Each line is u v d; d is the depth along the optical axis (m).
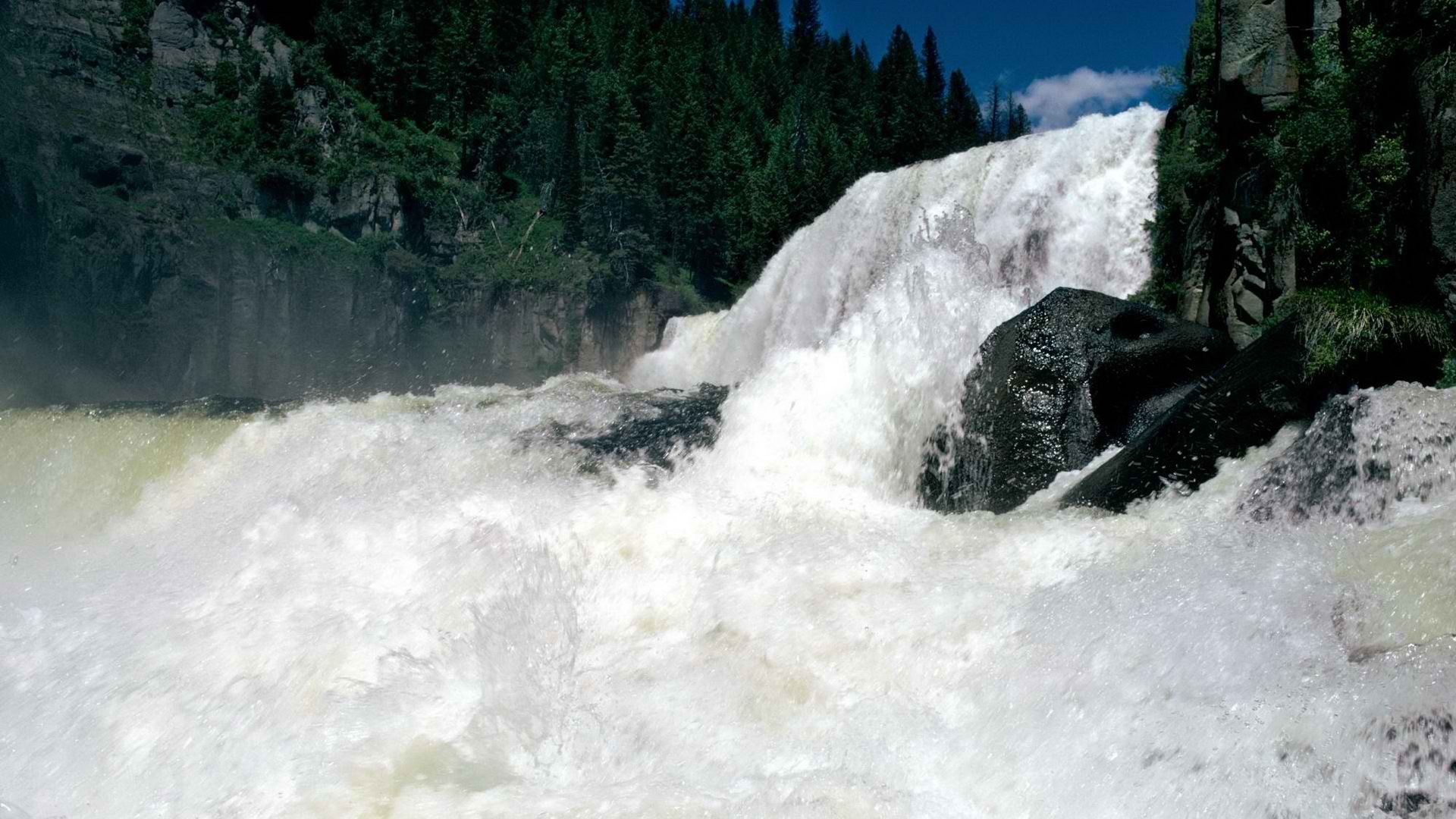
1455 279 7.72
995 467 8.30
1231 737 4.22
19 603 8.12
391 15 58.38
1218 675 4.55
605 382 14.67
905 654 5.44
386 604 6.77
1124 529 6.30
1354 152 9.91
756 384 9.88
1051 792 4.39
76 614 7.55
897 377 9.31
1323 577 4.88
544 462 9.27
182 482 11.26
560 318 44.59
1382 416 5.64
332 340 41.88
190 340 38.03
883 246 24.69
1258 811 3.96
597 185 47.81
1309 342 6.85
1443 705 3.81
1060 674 4.92
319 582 7.30
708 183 48.97
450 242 49.03
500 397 13.15
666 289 44.59
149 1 45.22
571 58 69.88
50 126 36.56
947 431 8.73
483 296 45.78
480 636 6.15
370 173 46.12
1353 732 3.98
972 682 5.12
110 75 41.72
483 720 5.30
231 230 40.06
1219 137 13.91
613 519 7.68
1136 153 19.03
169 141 41.91
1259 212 12.16
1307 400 6.70
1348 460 5.66
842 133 78.94
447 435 10.22
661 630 6.29
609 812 4.34
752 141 66.44
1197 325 9.16
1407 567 4.63
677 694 5.45
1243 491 6.32
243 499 10.34
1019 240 20.77
